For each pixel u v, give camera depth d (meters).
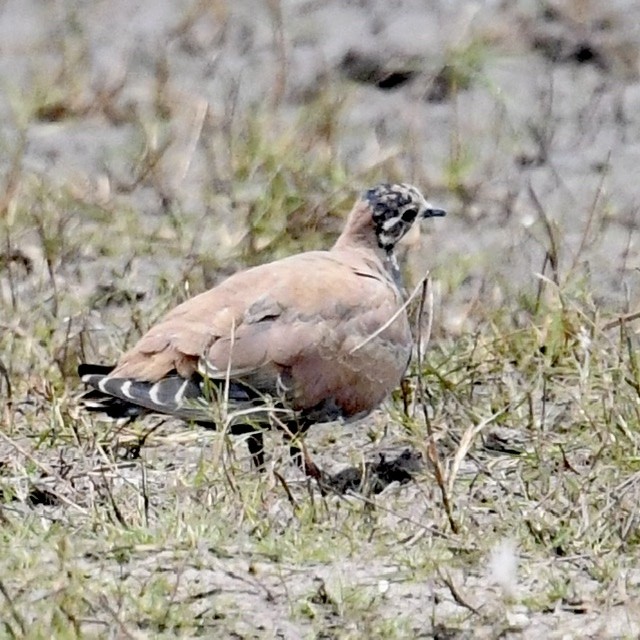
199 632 9.82
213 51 20.75
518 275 15.76
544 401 12.91
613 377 12.80
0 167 17.95
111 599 10.01
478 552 10.71
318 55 20.34
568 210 17.11
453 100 19.06
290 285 12.01
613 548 10.82
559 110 19.16
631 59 20.02
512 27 20.48
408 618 9.99
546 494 11.45
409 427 12.67
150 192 17.38
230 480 11.19
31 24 21.72
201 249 15.88
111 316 14.95
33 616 9.77
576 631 9.91
